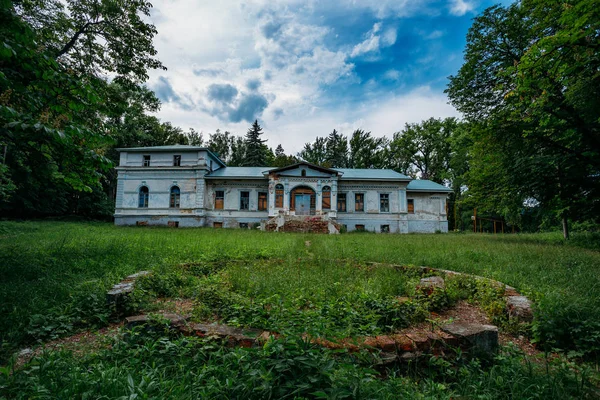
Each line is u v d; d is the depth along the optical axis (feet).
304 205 93.04
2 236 43.96
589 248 38.27
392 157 158.92
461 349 10.91
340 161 173.99
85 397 7.37
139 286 16.88
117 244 33.58
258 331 10.99
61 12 37.58
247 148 182.91
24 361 10.66
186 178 93.20
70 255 26.20
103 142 21.21
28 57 16.57
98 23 40.09
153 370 9.02
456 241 45.88
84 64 39.86
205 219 94.27
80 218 102.32
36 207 89.66
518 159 48.44
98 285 17.08
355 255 28.78
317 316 11.71
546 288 16.85
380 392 8.02
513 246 36.81
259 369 7.98
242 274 19.92
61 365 9.10
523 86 27.02
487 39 57.36
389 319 13.05
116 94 35.29
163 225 91.81
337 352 9.48
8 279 18.44
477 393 9.00
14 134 18.66
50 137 18.84
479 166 63.05
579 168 43.37
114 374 8.57
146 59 43.96
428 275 21.62
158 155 94.43
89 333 13.29
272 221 80.64
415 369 10.25
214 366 9.05
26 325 12.91
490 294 16.14
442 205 98.94
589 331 11.96
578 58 23.11
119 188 92.99
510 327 13.79
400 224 95.30
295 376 7.50
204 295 15.42
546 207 52.21
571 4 22.02
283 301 14.11
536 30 35.99
